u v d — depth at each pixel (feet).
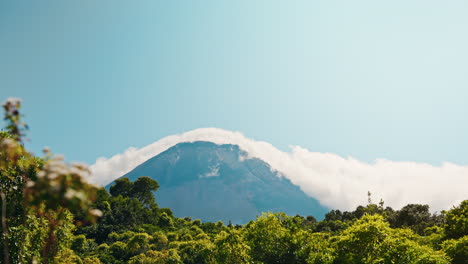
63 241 35.76
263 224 71.31
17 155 18.03
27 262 31.07
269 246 69.05
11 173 28.22
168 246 177.78
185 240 195.83
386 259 52.54
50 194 12.09
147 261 139.95
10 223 29.89
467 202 76.89
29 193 12.80
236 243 69.46
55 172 12.32
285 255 66.80
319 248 65.46
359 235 56.75
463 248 59.67
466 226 71.51
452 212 78.33
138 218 286.25
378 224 56.29
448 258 55.42
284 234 68.64
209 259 77.25
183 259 141.79
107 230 244.83
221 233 74.84
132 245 174.91
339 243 61.26
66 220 34.68
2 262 29.58
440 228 80.79
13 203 28.84
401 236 61.67
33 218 30.66
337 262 60.64
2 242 29.35
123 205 292.61
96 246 203.10
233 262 69.00
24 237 30.50
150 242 189.78
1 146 15.62
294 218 74.23
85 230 236.02
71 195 12.14
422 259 52.95
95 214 12.98
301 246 67.05
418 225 147.33
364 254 56.65
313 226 168.96
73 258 87.45
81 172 12.78
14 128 15.48
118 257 175.22
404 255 53.01
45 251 16.93
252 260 68.03
